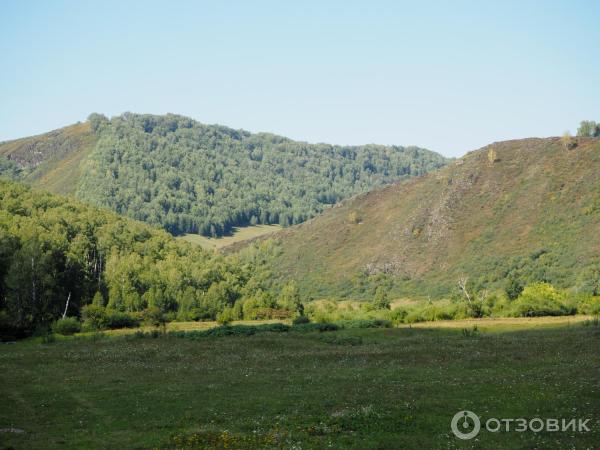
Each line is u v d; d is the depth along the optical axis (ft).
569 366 139.33
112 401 117.80
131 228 580.30
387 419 96.02
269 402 112.88
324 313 370.53
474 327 251.80
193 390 127.65
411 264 604.90
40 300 335.26
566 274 458.91
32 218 486.38
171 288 446.60
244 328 268.82
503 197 638.53
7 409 111.96
